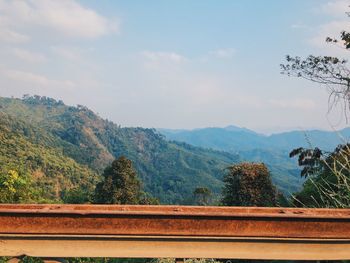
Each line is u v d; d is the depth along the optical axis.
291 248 2.99
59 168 128.50
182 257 2.93
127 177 62.19
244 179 32.88
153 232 2.88
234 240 2.94
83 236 2.86
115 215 2.86
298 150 14.76
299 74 18.66
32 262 3.17
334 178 8.05
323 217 2.94
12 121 180.25
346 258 3.02
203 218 2.91
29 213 2.83
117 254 2.90
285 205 12.88
